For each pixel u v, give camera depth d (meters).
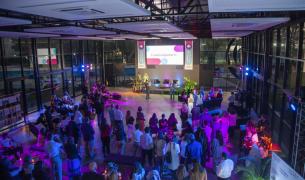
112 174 5.39
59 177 6.88
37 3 3.58
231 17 6.88
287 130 7.88
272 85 9.74
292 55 7.80
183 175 5.56
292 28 7.79
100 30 9.27
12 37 11.88
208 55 19.53
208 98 13.70
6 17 5.28
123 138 8.75
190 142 6.48
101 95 15.28
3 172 5.80
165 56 19.89
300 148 6.24
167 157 6.55
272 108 9.41
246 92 13.36
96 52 20.58
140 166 5.59
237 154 8.59
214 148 7.27
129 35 13.05
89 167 4.95
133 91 19.92
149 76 20.47
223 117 10.07
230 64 19.14
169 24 7.24
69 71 17.31
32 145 9.70
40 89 14.51
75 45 17.89
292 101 6.52
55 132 8.70
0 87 11.94
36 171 5.94
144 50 20.20
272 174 4.86
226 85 19.77
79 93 18.69
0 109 10.80
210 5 4.09
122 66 22.02
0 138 8.38
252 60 14.09
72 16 5.08
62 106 12.77
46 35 11.09
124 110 14.48
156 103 16.14
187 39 19.19
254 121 10.62
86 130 8.30
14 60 12.71
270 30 10.00
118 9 4.13
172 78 20.08
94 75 20.64
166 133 8.58
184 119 10.61
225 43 19.16
